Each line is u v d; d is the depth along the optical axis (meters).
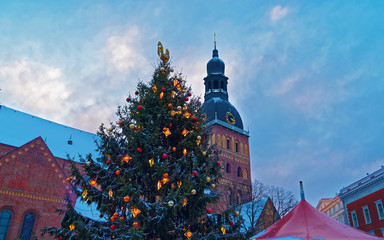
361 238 7.98
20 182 29.00
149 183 11.53
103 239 9.63
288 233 8.99
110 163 11.67
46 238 28.23
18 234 27.34
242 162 61.09
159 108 12.25
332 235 8.30
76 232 9.81
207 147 13.25
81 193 11.44
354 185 46.25
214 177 12.16
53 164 31.23
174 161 12.24
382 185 39.75
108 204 11.34
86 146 47.06
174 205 9.91
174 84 13.23
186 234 10.45
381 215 39.28
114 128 12.71
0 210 27.47
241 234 11.05
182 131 12.43
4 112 42.88
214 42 75.44
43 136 43.69
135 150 11.34
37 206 28.98
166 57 14.00
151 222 10.35
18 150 29.91
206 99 67.19
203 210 11.27
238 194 52.69
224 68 70.25
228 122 62.00
